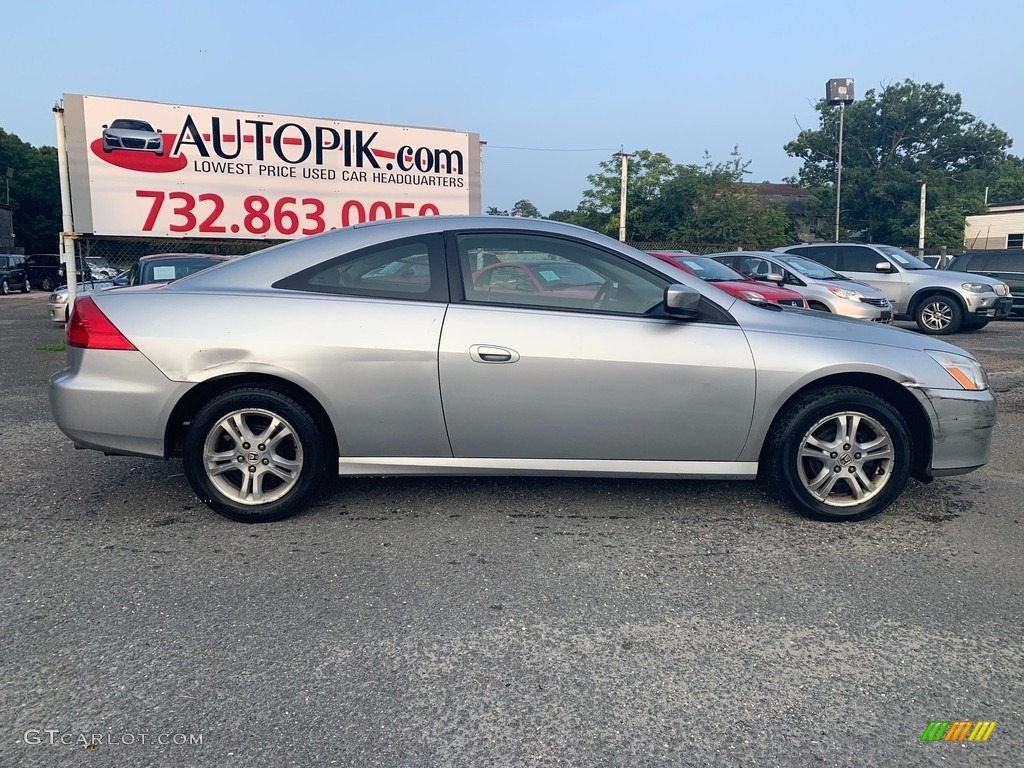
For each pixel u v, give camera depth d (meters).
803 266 12.45
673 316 4.00
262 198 12.06
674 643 2.93
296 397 3.97
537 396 3.93
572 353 3.91
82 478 4.80
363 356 3.88
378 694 2.59
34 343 11.91
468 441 3.99
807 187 48.28
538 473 4.07
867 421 4.07
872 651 2.89
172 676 2.68
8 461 5.15
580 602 3.25
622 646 2.90
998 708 2.56
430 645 2.90
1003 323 16.44
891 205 44.62
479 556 3.69
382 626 3.03
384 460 4.02
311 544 3.81
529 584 3.40
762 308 4.28
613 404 3.95
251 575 3.46
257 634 2.96
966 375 4.13
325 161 12.43
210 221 11.76
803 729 2.44
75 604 3.17
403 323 3.92
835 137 46.50
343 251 4.07
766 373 3.98
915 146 46.59
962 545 3.90
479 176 13.68
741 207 30.81
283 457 4.04
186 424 4.16
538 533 3.98
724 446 4.05
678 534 4.00
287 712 2.49
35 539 3.84
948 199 44.25
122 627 2.99
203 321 3.88
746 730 2.43
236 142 11.78
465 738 2.38
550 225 4.20
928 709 2.55
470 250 4.09
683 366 3.95
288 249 4.12
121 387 3.86
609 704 2.55
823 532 4.05
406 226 4.15
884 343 4.13
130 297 3.97
